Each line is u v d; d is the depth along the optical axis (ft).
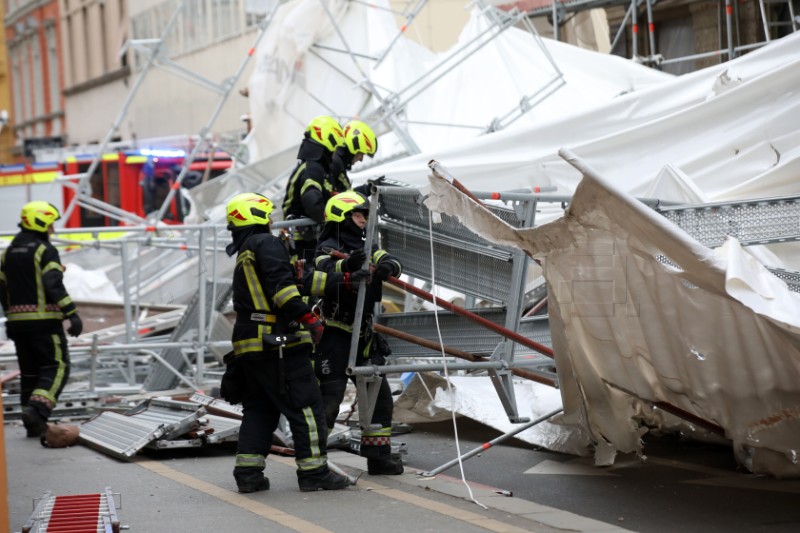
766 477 80.59
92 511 68.03
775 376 73.20
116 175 336.90
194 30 437.99
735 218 81.82
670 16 218.79
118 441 102.94
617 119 146.41
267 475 88.17
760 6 189.37
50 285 113.29
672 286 72.64
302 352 79.92
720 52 191.93
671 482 80.89
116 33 541.75
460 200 78.84
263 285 79.25
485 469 89.30
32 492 83.71
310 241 104.01
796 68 126.62
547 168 145.18
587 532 65.21
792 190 119.44
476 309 94.02
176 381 157.17
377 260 84.48
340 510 72.69
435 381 107.76
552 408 96.48
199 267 147.43
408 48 213.05
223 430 101.09
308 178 102.22
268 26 198.08
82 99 603.26
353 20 196.24
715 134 131.95
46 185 347.56
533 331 97.96
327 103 196.44
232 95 405.59
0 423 54.49
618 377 82.28
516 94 195.00
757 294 60.03
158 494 80.64
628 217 67.46
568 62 196.75
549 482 82.89
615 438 85.25
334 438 101.96
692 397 79.10
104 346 143.95
